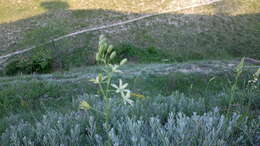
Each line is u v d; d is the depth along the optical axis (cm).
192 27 1639
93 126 293
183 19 1725
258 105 391
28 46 1504
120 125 271
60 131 277
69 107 474
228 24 1661
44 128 294
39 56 1355
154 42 1496
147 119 318
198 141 247
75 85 743
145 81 800
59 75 921
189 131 255
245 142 257
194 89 720
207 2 1928
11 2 2050
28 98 649
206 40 1516
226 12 1792
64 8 1925
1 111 571
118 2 2006
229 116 316
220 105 403
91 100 454
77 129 277
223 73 851
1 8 1967
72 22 1727
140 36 1548
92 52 1412
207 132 252
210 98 474
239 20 1703
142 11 1858
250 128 271
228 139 260
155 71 931
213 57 1370
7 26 1742
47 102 621
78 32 1600
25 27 1705
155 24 1673
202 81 795
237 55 1393
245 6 1859
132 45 1444
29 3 2027
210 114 301
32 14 1869
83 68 1115
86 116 336
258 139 265
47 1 2044
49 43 1501
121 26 1658
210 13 1786
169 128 259
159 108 352
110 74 190
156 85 773
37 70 1316
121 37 1540
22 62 1353
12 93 672
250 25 1647
